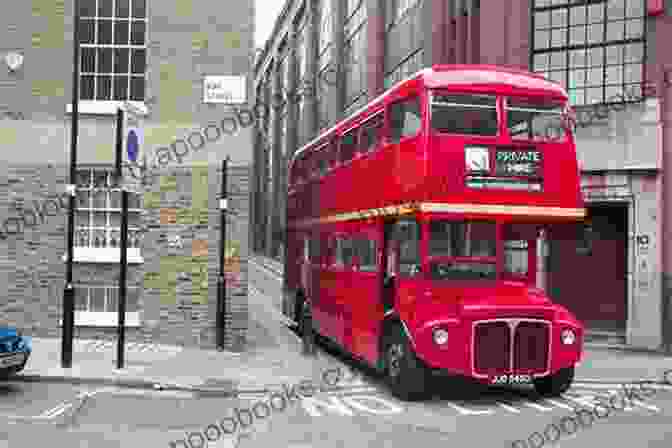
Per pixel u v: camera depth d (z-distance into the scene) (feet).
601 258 64.75
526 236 39.24
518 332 36.63
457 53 75.61
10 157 51.75
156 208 52.01
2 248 51.67
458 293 37.47
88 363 42.96
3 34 51.96
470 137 37.19
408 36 91.35
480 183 37.09
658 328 59.47
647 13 61.72
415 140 37.68
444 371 38.29
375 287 42.45
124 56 52.95
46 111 51.90
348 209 49.08
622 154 61.52
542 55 66.59
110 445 26.76
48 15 52.19
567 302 65.31
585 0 65.05
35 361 43.01
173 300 51.83
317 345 61.72
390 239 41.42
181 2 52.60
